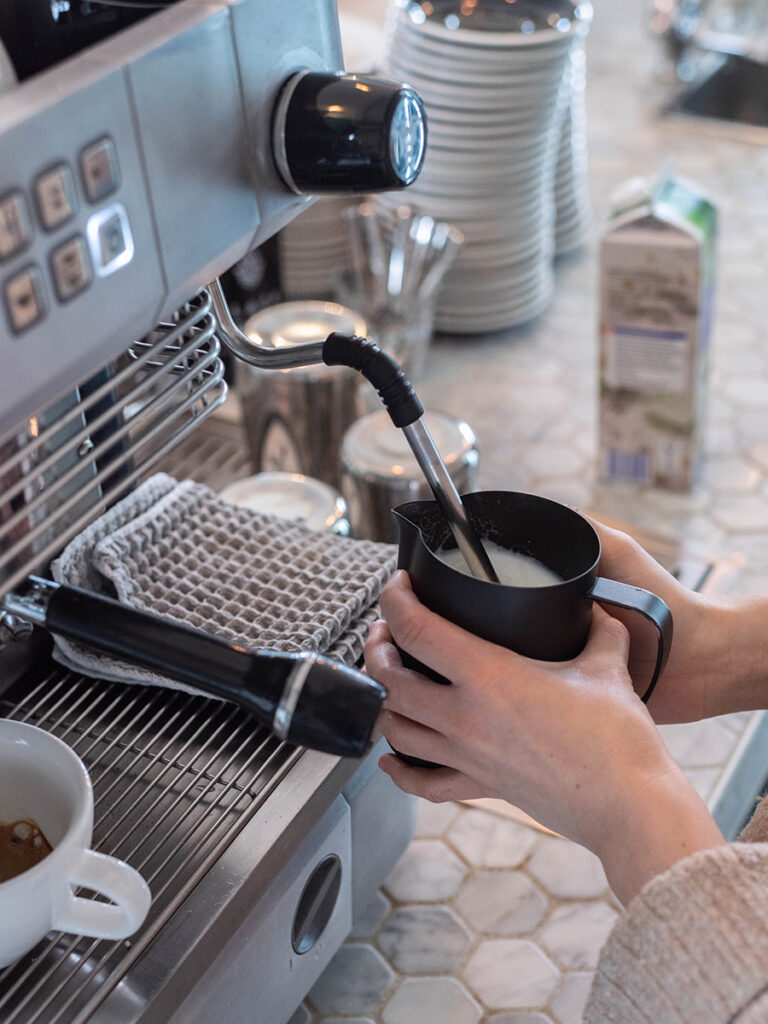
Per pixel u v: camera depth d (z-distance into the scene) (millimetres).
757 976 335
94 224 303
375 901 636
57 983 407
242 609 523
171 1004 416
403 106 365
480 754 418
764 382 1134
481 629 413
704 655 517
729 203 1452
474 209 1104
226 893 437
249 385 859
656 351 915
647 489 991
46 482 439
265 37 357
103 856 387
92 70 299
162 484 586
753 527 942
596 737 394
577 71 1251
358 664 524
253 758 489
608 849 393
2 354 285
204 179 342
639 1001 358
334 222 1141
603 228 891
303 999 576
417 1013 574
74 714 513
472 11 1067
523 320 1220
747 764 714
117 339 328
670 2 1707
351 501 795
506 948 607
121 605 373
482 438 1064
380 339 1043
